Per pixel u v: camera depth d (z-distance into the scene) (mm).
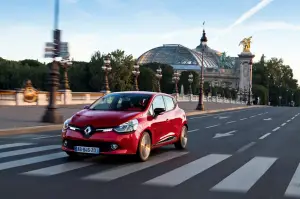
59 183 7332
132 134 9508
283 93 190875
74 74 96750
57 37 20703
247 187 7418
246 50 163875
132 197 6445
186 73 128625
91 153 9352
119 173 8398
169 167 9305
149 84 103562
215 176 8391
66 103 42188
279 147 13945
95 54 96250
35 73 93000
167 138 11453
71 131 9570
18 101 35812
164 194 6711
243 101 134875
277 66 193000
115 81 92875
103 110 10344
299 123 29312
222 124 26391
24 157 10211
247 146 14062
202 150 12633
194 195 6707
